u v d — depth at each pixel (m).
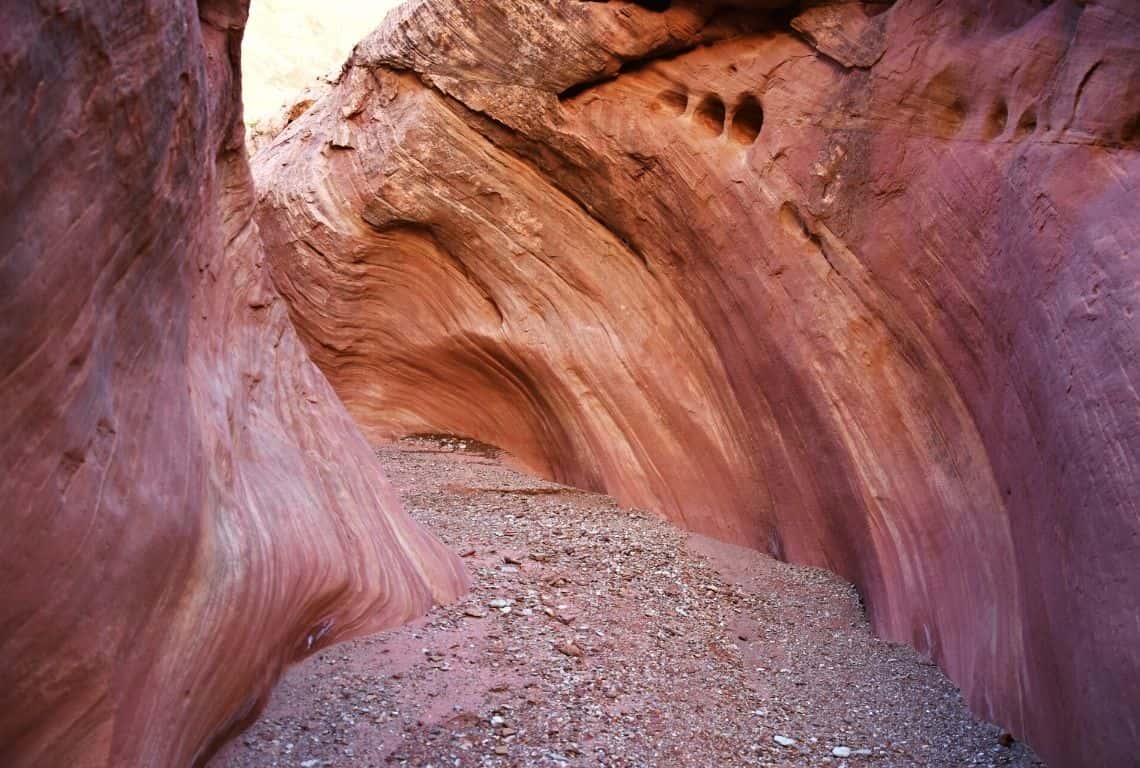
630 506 8.27
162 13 2.86
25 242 2.14
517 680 4.31
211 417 3.53
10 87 2.03
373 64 9.48
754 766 3.97
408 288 9.91
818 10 6.55
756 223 6.86
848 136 6.21
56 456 2.30
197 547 3.06
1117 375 3.68
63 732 2.37
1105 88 4.36
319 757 3.44
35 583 2.22
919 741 4.36
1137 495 3.39
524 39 8.21
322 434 4.85
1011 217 4.80
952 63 5.50
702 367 7.73
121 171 2.61
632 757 3.86
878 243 5.95
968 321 5.18
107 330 2.62
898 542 5.84
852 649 5.49
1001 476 4.82
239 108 4.37
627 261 8.33
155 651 2.79
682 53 7.64
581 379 8.62
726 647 5.28
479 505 7.82
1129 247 3.87
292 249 10.23
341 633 4.31
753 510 7.30
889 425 5.96
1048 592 4.02
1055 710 3.87
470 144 8.88
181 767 2.95
